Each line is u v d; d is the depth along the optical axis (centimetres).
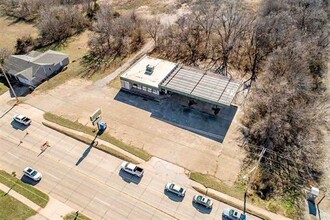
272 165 4312
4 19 9200
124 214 3712
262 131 4697
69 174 4197
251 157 4453
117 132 4891
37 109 5403
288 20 6425
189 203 3825
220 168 4297
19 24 8850
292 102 4978
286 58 5403
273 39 6291
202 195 3903
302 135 4662
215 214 3688
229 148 4600
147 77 5703
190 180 4116
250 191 3959
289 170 4250
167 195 3925
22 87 6031
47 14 7988
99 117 4822
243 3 8544
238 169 4278
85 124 5047
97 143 4666
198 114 5212
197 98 5169
